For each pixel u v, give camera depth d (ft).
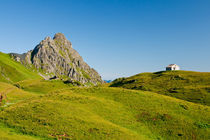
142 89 270.87
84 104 149.89
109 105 153.48
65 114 125.39
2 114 125.90
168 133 117.08
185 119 133.69
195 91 220.23
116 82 412.98
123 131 111.14
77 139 98.58
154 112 143.54
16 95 278.26
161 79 317.01
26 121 114.73
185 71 357.00
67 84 558.97
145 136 111.65
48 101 148.87
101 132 107.04
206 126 124.47
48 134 101.81
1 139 89.86
